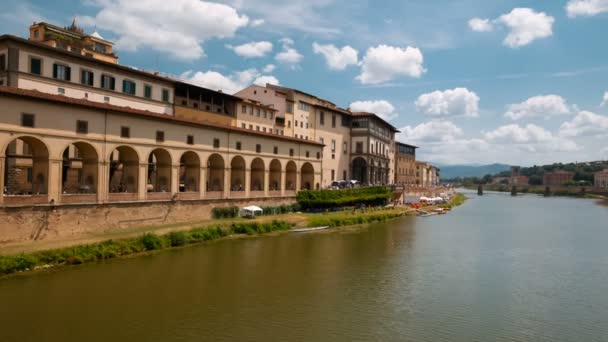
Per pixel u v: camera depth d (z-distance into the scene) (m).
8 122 41.59
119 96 62.56
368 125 113.81
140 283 38.16
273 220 69.50
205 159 64.31
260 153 74.81
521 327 31.50
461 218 103.12
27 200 42.94
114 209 51.56
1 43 51.78
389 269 46.97
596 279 44.84
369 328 30.45
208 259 47.75
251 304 34.38
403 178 162.25
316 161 90.62
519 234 76.00
